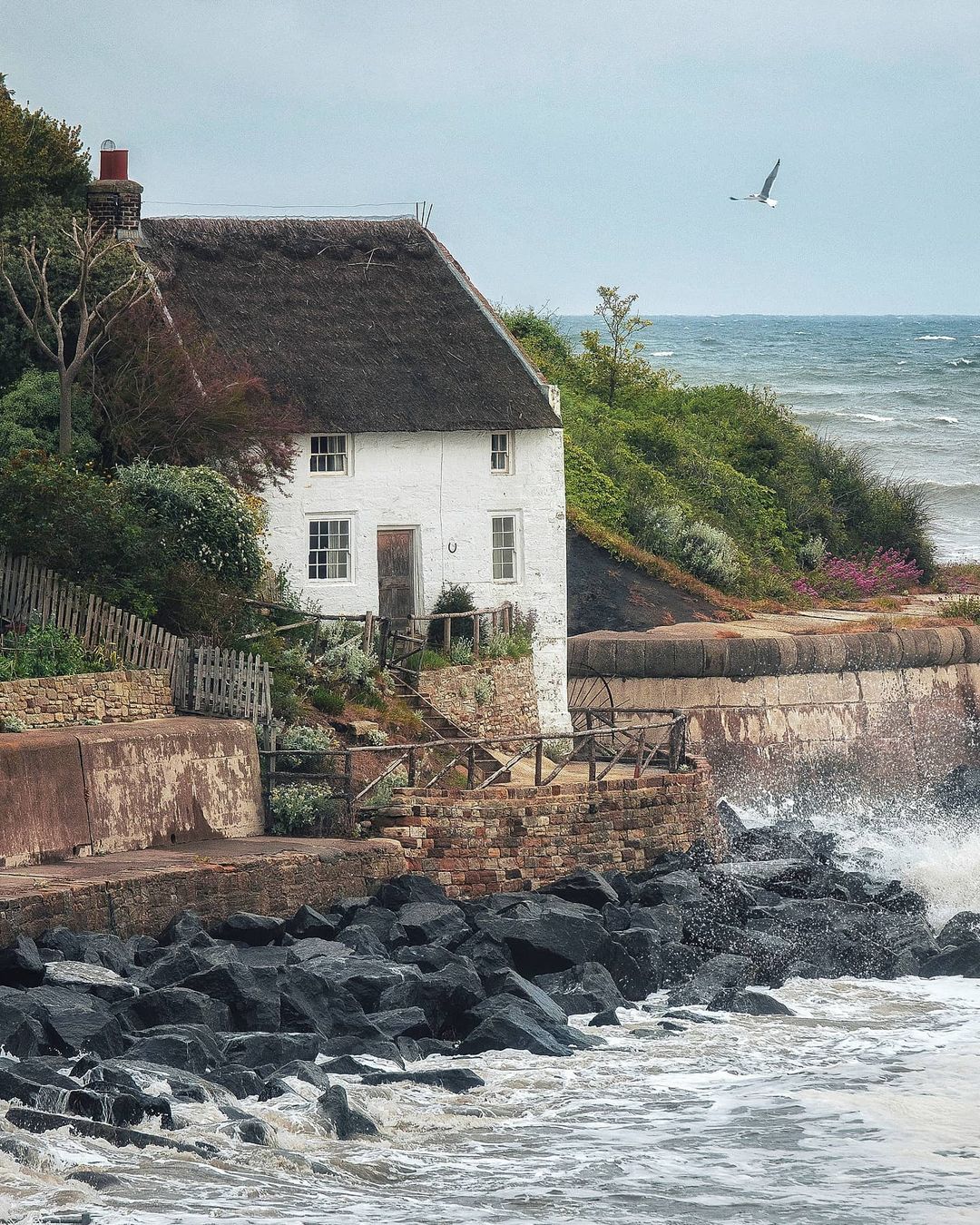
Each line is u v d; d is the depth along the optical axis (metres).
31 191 155.12
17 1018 69.25
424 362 138.75
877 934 97.88
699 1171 61.78
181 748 97.50
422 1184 59.44
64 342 129.75
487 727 130.00
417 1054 75.06
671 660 145.00
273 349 134.12
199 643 109.12
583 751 131.25
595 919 94.44
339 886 95.56
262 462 128.12
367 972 80.88
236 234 142.38
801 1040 79.88
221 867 89.06
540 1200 58.22
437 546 136.75
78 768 91.31
